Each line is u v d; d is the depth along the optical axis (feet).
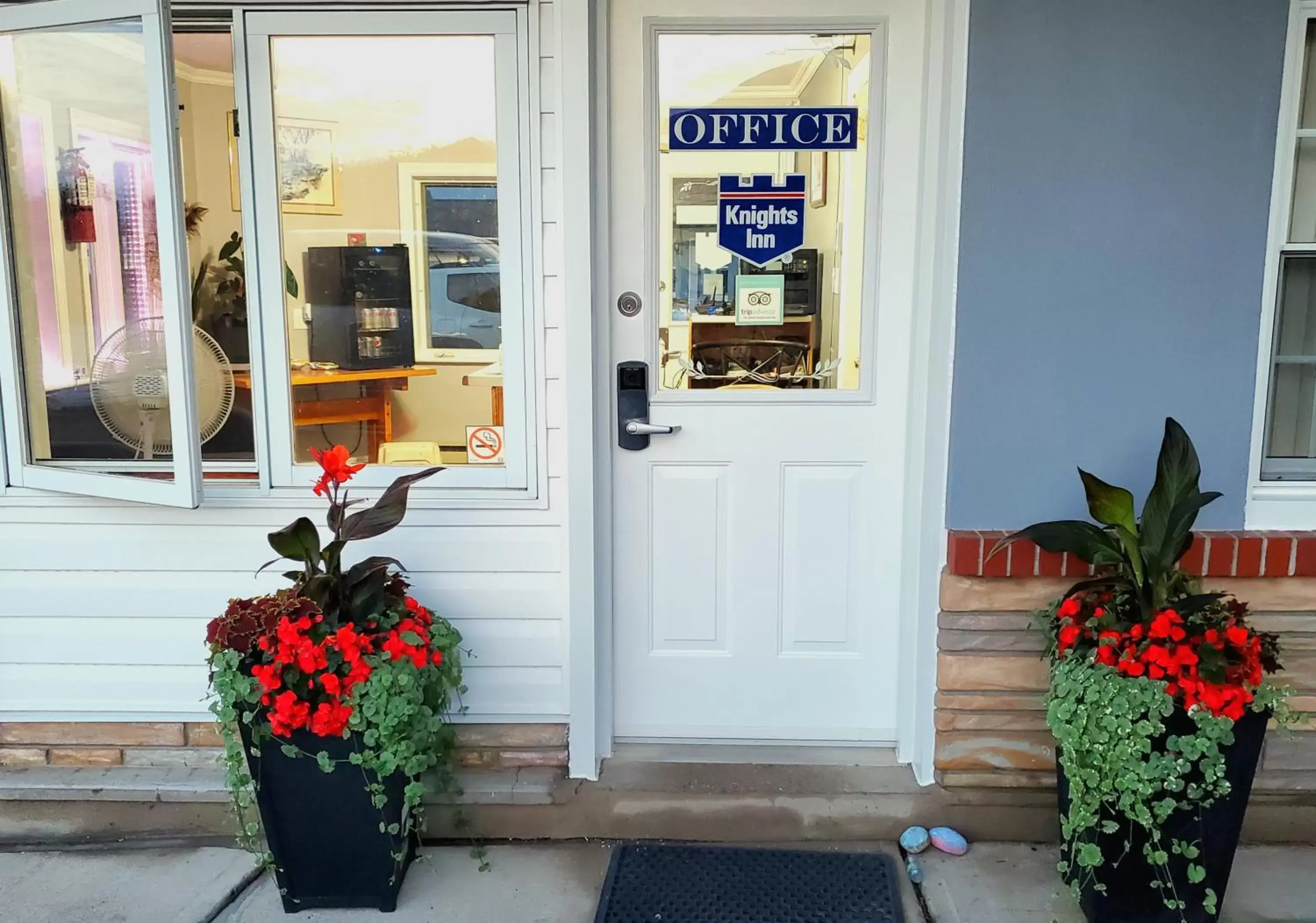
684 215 8.92
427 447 9.24
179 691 9.29
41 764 9.43
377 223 8.97
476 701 9.18
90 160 8.44
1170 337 8.11
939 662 8.64
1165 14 7.71
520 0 8.39
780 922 7.63
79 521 9.08
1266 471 8.68
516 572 9.03
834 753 9.43
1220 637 6.98
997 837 8.71
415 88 8.77
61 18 8.17
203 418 9.30
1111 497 7.28
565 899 8.02
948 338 8.22
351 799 7.50
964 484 8.34
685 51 8.69
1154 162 7.89
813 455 9.14
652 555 9.32
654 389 9.13
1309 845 8.59
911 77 8.56
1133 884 7.25
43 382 8.91
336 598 7.72
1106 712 6.82
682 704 9.52
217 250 9.19
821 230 8.93
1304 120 8.36
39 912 7.86
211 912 7.88
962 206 7.99
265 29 8.52
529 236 8.69
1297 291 8.59
